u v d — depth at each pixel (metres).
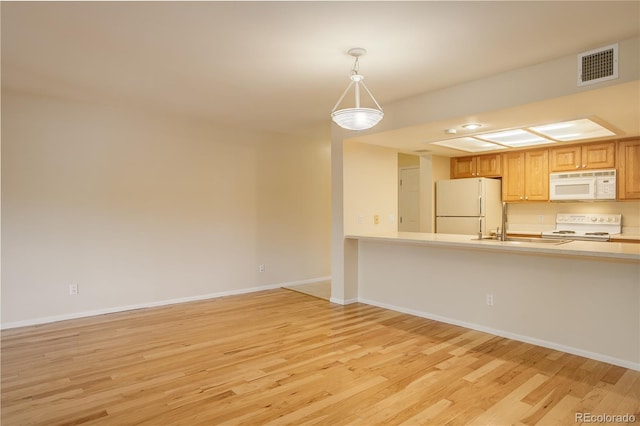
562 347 3.17
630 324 2.82
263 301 4.97
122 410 2.27
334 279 4.90
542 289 3.29
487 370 2.80
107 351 3.20
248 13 2.23
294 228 6.04
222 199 5.27
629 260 2.64
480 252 3.72
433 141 4.67
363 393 2.46
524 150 5.31
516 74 3.08
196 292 5.03
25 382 2.63
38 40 2.62
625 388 2.51
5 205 3.78
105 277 4.35
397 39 2.55
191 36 2.54
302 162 6.14
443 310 4.04
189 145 4.96
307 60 2.94
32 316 3.92
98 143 4.30
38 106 3.94
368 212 4.99
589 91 2.71
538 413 2.21
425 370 2.81
